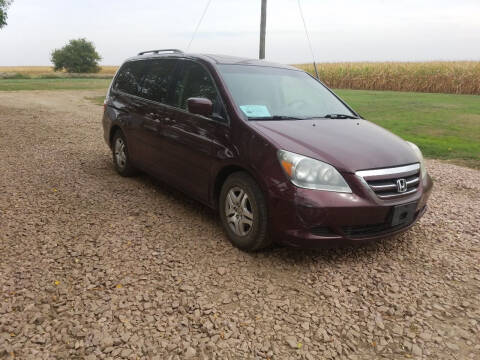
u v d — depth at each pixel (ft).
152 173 16.05
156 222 13.65
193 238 12.53
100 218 13.78
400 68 88.94
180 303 9.21
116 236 12.43
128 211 14.53
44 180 17.80
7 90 80.18
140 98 16.79
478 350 8.20
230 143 11.74
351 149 10.98
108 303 9.05
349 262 11.51
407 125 37.91
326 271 10.95
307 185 10.16
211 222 13.83
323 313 9.15
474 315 9.34
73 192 16.31
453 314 9.36
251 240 11.27
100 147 25.45
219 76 13.12
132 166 17.92
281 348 7.97
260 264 11.11
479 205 17.12
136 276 10.21
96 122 37.40
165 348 7.77
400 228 11.33
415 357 7.95
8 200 15.10
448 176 21.67
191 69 14.48
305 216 10.09
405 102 58.49
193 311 8.93
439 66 84.53
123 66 19.74
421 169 12.18
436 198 17.88
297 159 10.30
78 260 10.86
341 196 10.12
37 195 15.79
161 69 16.19
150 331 8.22
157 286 9.82
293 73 15.53
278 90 13.92
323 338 8.31
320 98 14.89
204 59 14.16
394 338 8.46
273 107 13.03
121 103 18.20
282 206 10.31
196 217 14.23
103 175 19.01
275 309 9.18
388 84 91.40
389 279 10.73
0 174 18.52
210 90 13.16
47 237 12.14
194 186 13.44
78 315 8.61
